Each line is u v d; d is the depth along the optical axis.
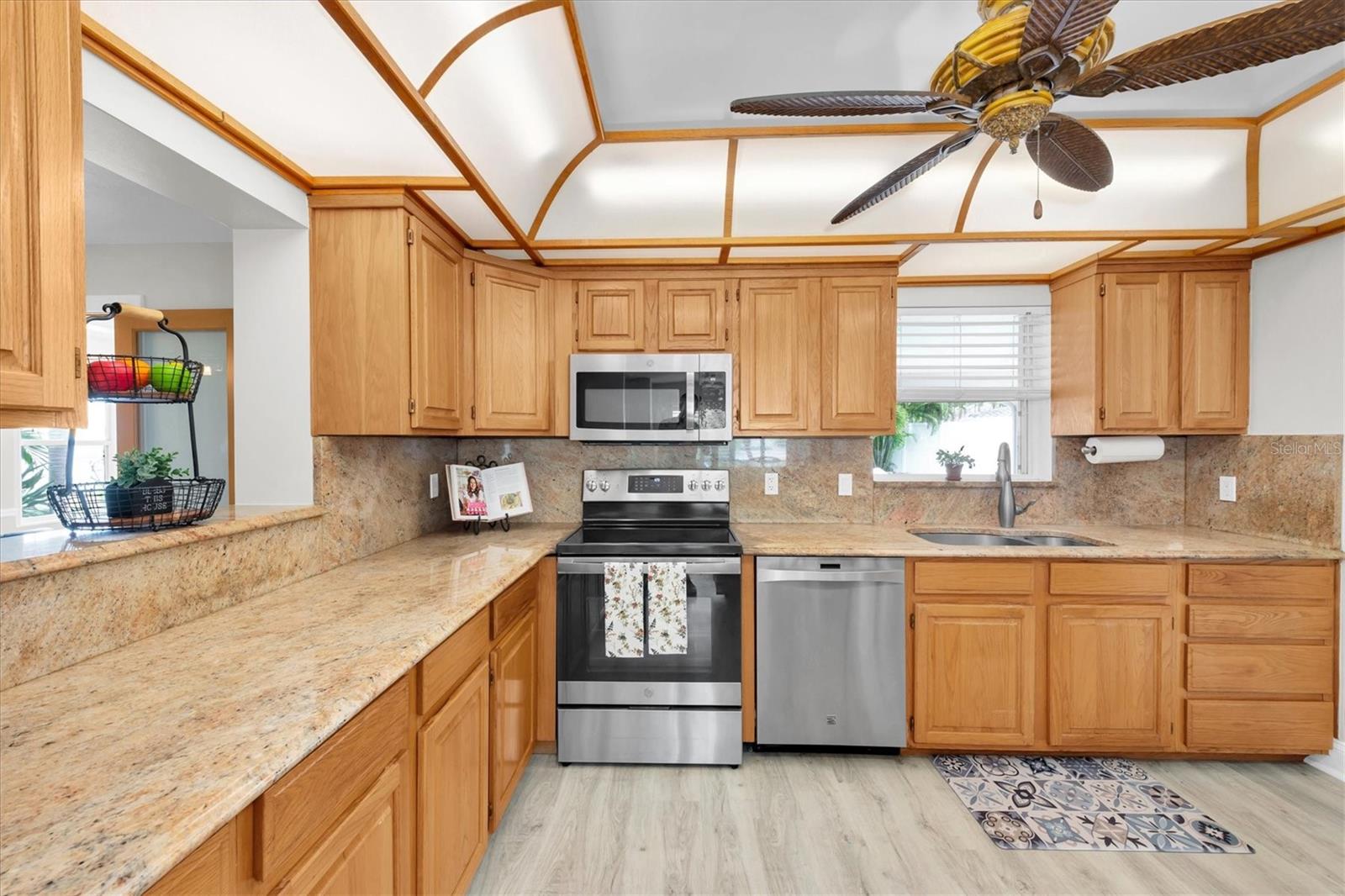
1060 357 2.89
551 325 2.65
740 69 1.80
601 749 2.30
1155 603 2.30
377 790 1.09
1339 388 2.23
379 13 1.20
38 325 0.79
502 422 2.47
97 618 1.13
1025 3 1.27
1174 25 1.64
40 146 0.79
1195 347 2.60
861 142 2.13
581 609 2.30
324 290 1.85
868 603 2.33
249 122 1.49
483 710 1.67
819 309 2.65
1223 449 2.70
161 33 1.18
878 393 2.63
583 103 1.84
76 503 1.31
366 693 0.98
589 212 2.35
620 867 1.75
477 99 1.56
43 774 0.72
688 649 2.30
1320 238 2.27
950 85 1.32
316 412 1.85
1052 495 2.96
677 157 2.20
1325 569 2.25
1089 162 1.56
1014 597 2.32
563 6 1.40
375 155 1.67
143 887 0.56
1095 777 2.23
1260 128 2.09
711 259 2.59
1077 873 1.72
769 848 1.83
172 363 1.48
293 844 0.85
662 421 2.61
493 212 2.05
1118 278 2.63
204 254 2.99
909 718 2.35
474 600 1.51
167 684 1.00
